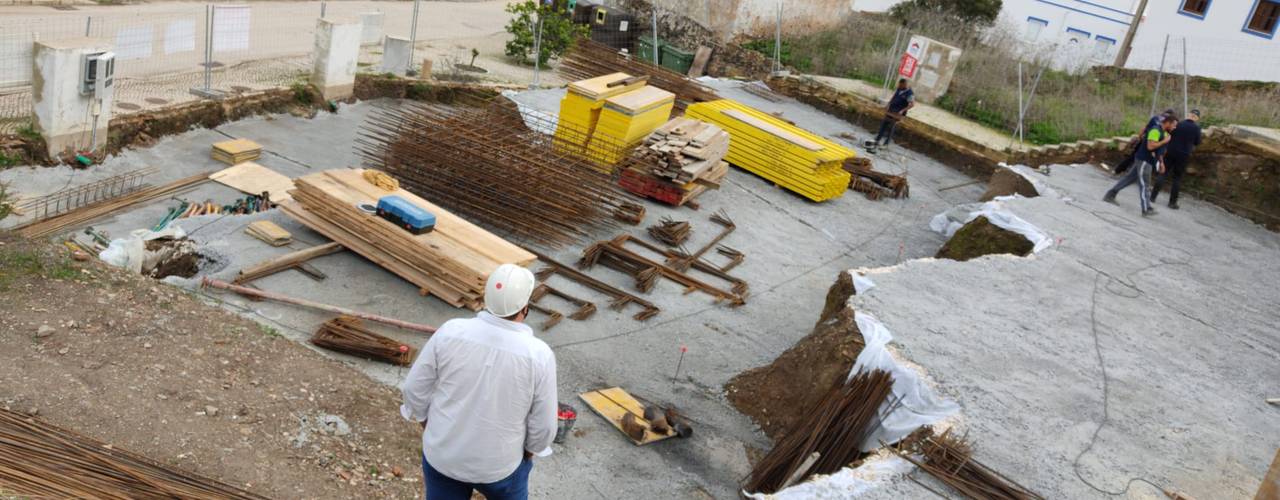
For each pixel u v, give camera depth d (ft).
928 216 54.85
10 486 15.62
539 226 40.83
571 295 36.35
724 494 25.93
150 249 32.32
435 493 14.66
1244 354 33.01
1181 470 24.45
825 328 31.19
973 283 35.32
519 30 82.38
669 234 43.27
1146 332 33.50
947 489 22.41
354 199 35.73
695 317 36.76
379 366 28.48
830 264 45.55
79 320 23.40
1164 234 46.47
